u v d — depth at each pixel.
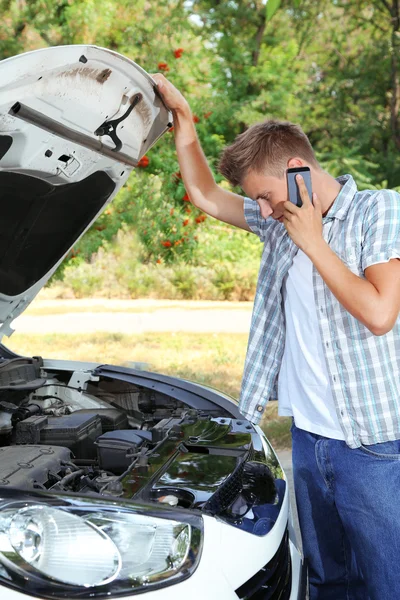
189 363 8.27
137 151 2.56
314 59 15.68
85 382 3.16
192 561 1.59
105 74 2.08
